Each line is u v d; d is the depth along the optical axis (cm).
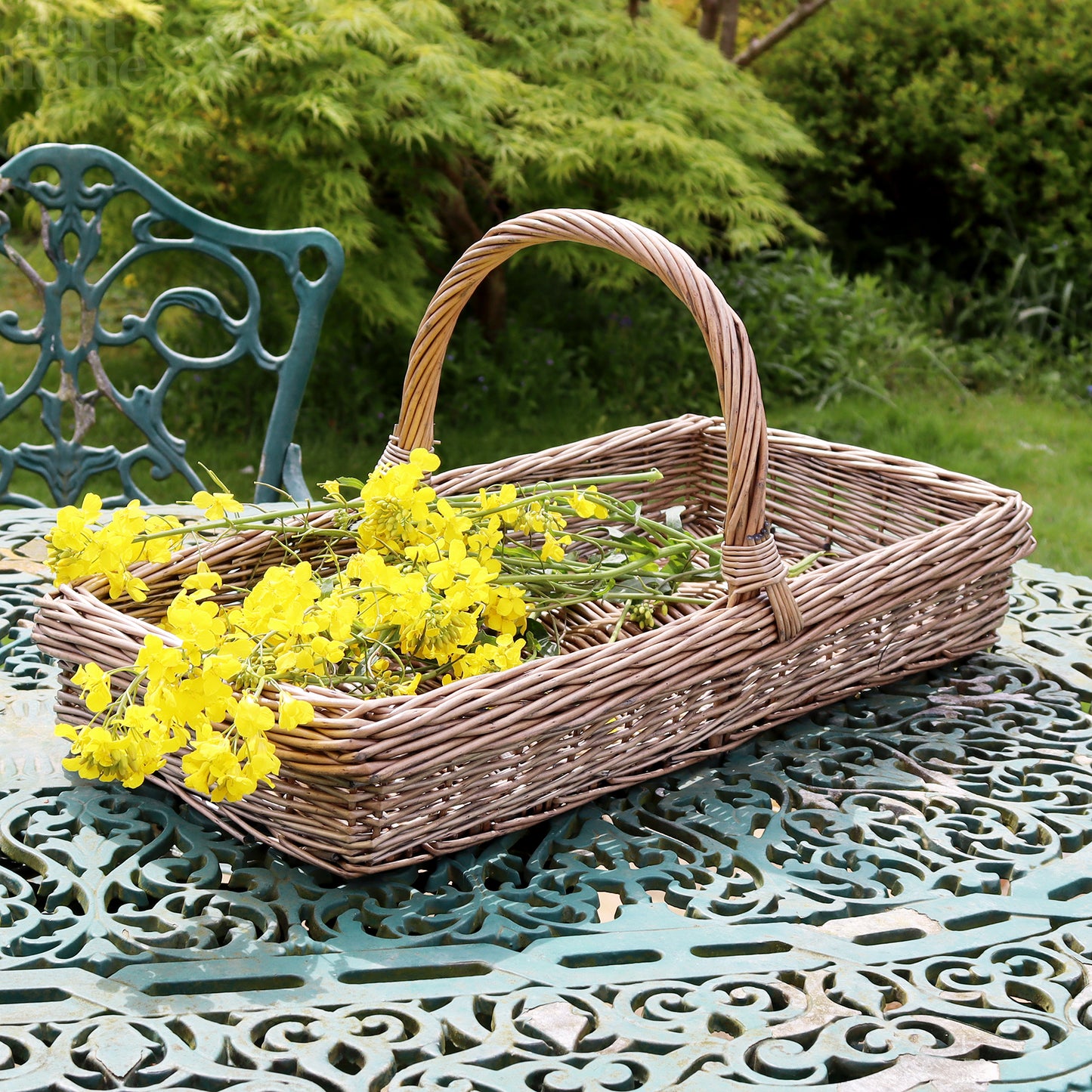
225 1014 72
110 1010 73
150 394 197
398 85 345
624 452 150
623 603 127
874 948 81
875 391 475
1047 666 129
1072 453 430
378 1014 73
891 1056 70
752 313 490
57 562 100
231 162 386
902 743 111
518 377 448
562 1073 68
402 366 441
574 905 85
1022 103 543
